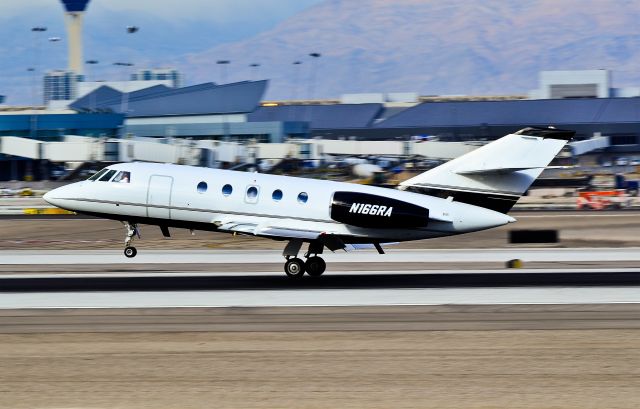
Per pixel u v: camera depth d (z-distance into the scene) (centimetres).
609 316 8388
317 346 7156
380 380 6250
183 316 8350
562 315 8438
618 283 10494
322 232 10656
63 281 10569
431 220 10725
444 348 7106
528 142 10775
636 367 6575
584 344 7238
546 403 5762
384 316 8362
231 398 5862
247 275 11194
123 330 7725
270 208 10962
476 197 10962
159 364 6625
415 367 6569
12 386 6112
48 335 7506
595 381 6234
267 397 5881
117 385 6131
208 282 10531
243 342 7288
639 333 7619
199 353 6938
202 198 11100
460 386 6122
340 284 10400
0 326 7875
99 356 6838
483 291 9869
